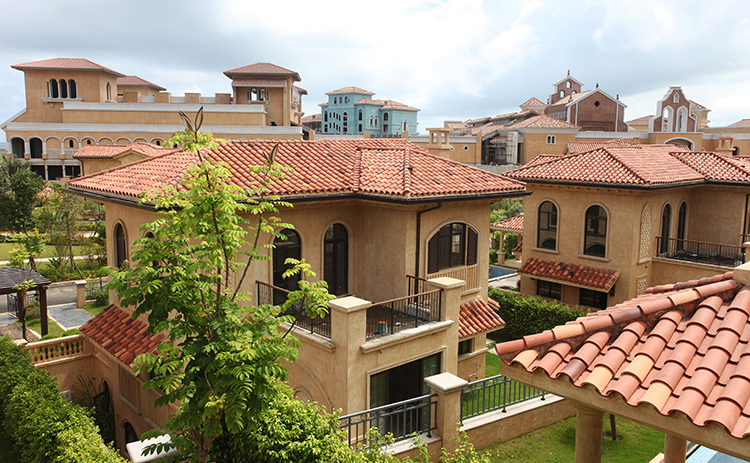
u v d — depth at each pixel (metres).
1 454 12.35
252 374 7.16
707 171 23.86
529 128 68.88
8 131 56.72
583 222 22.22
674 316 6.53
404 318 14.03
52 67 60.62
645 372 5.75
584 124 75.62
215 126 56.34
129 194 13.31
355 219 15.84
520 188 16.92
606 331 6.62
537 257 24.03
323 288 8.48
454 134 91.31
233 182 13.32
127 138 57.28
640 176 20.17
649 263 22.05
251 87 64.94
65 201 35.78
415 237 14.89
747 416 4.90
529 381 6.36
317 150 17.33
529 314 21.55
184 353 7.18
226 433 8.58
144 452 7.89
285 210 14.02
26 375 13.08
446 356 13.66
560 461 11.03
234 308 7.65
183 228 7.52
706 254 24.00
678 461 8.56
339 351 11.52
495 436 11.56
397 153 17.36
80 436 10.07
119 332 15.20
